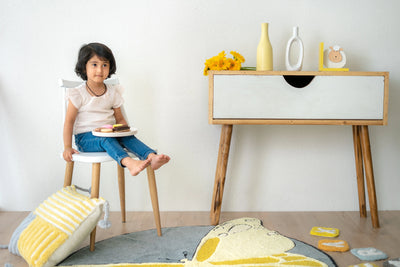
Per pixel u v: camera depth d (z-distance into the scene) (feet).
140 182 6.96
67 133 5.60
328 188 7.02
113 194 6.98
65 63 6.68
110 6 6.59
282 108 5.91
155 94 6.81
